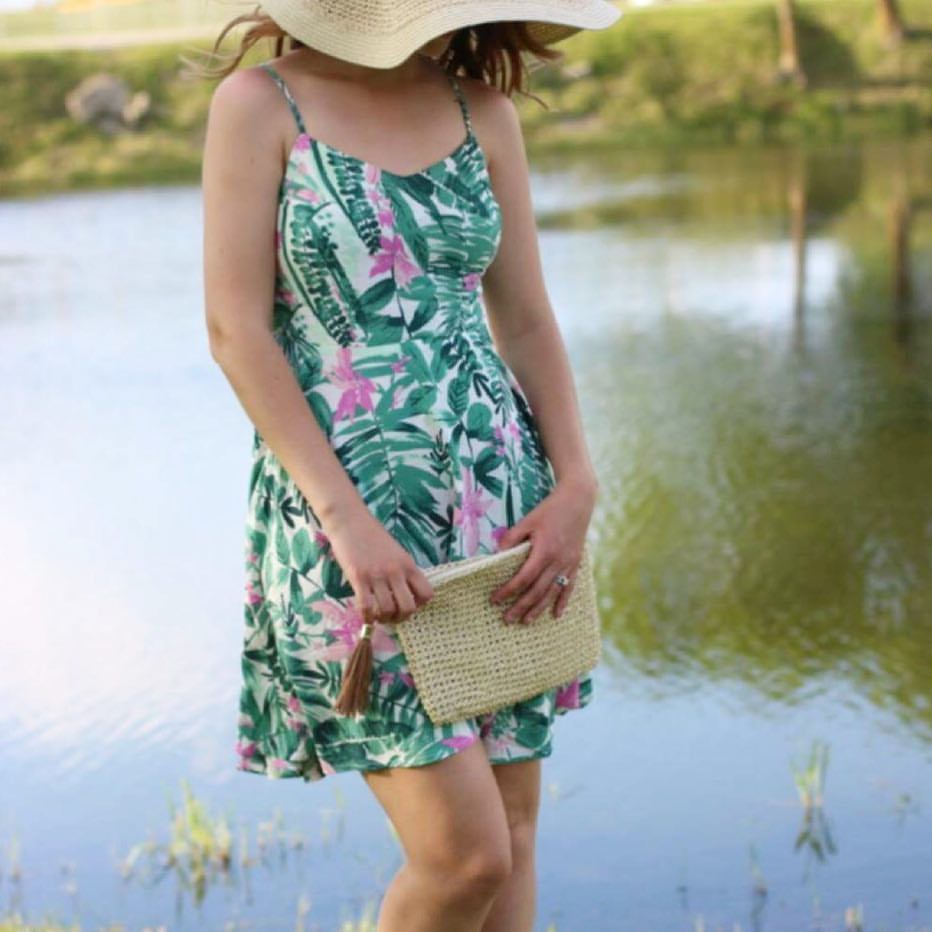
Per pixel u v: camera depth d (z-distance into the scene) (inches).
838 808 194.4
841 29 1266.0
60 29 1409.9
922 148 968.9
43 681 239.6
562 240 657.6
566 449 124.2
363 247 114.7
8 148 1087.6
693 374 421.4
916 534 289.1
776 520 299.6
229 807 200.8
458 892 116.0
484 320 122.4
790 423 369.1
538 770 125.8
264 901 177.0
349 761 117.6
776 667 235.1
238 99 115.5
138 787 207.5
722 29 1263.5
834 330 470.6
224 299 114.7
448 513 117.0
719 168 920.9
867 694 225.6
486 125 123.9
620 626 251.9
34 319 529.0
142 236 736.3
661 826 191.6
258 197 115.0
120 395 419.2
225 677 240.2
